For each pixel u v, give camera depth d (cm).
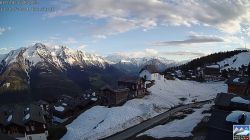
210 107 10594
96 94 13300
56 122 12075
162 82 16000
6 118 9019
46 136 8838
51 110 13038
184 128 7694
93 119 10412
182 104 12594
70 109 12288
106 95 11956
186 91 15338
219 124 4738
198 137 6562
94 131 9044
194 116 9256
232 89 10050
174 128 7981
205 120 7719
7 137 2739
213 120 4909
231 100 6550
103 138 8556
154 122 9700
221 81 18400
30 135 8431
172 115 10331
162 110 11400
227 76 19462
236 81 10075
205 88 16388
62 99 15862
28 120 8438
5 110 9888
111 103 11612
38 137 8525
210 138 4672
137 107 11269
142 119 10150
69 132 9238
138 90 12838
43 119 8931
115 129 9219
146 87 14175
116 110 10612
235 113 4716
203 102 12825
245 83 9838
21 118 8856
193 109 11025
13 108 10006
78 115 11406
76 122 10544
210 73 19862
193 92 15262
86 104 12531
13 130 8369
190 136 6800
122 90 11881
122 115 10244
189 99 13550
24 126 8406
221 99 6831
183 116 9800
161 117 10331
